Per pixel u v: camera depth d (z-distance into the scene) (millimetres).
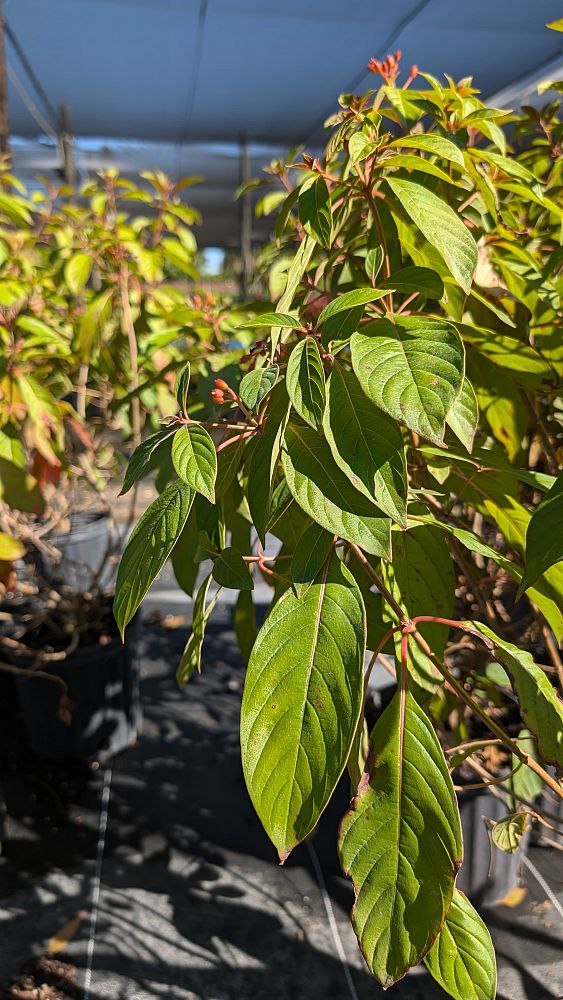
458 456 339
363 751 335
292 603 289
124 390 819
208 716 886
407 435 401
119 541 859
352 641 275
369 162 337
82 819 722
